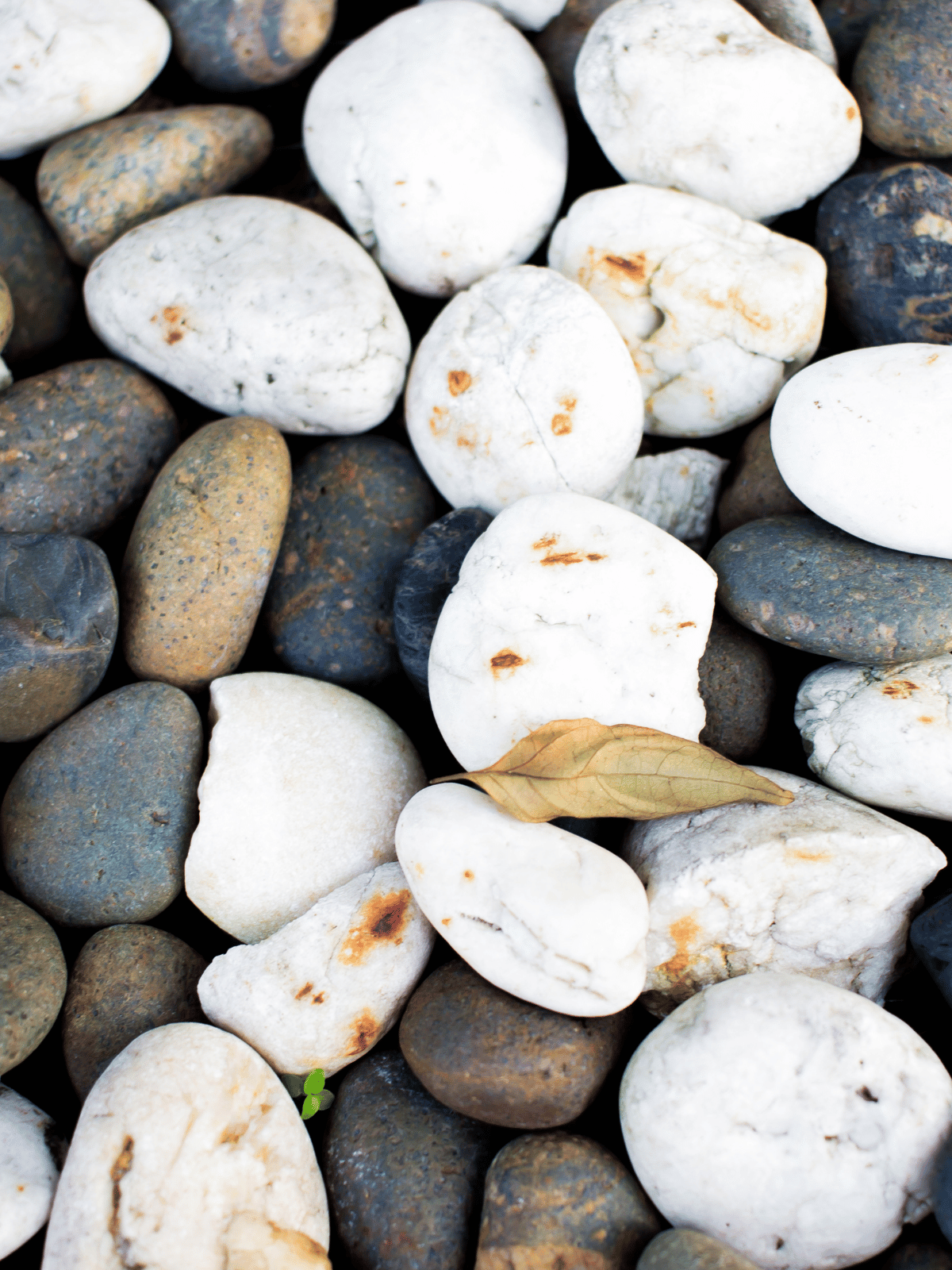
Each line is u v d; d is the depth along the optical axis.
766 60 0.40
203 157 0.43
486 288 0.41
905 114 0.41
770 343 0.41
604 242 0.41
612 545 0.38
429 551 0.40
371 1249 0.35
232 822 0.38
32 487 0.40
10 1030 0.36
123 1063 0.36
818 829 0.36
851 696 0.38
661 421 0.43
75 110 0.43
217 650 0.40
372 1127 0.36
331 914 0.37
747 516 0.41
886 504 0.38
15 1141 0.36
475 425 0.40
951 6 0.41
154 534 0.39
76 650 0.39
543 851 0.36
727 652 0.39
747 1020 0.35
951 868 0.38
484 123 0.42
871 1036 0.35
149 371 0.43
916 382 0.38
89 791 0.39
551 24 0.44
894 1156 0.34
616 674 0.37
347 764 0.39
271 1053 0.37
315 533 0.42
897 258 0.41
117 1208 0.34
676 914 0.37
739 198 0.42
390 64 0.42
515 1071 0.35
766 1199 0.34
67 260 0.44
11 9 0.42
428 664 0.39
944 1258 0.34
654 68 0.41
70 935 0.39
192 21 0.44
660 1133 0.35
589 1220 0.35
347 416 0.42
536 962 0.35
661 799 0.37
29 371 0.44
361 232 0.43
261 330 0.41
